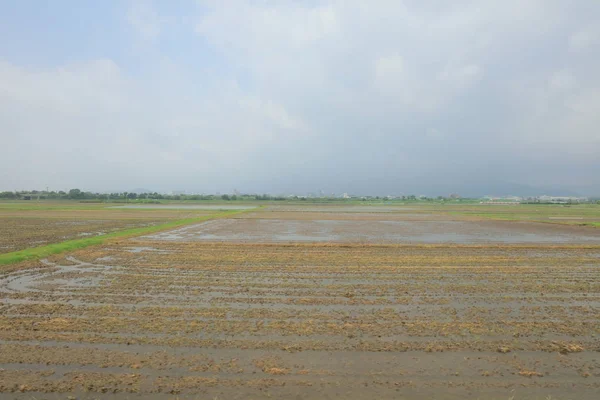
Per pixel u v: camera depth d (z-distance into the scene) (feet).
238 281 44.50
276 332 27.86
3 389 19.70
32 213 178.81
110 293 38.65
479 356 24.35
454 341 26.66
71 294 38.14
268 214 198.90
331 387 20.36
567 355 24.75
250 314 31.96
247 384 20.49
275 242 81.97
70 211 200.95
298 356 23.94
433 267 54.19
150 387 20.04
